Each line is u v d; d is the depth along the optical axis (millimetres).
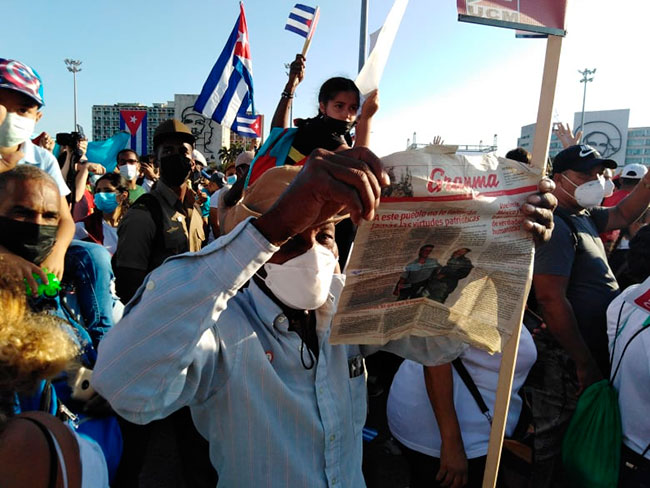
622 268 3721
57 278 1877
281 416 1273
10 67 2330
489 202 1182
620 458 1990
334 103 2768
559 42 1312
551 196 1278
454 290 1323
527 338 2090
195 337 1000
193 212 3412
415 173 1067
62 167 4992
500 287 1326
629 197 3510
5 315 1115
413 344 1566
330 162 905
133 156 6133
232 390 1246
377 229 1105
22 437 918
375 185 897
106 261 2182
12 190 1741
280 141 2846
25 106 2414
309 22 4242
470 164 1147
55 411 1340
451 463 1862
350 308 1202
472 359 2018
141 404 1004
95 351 1957
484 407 2012
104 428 1702
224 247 994
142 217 2932
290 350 1334
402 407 2107
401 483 3010
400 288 1249
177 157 3117
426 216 1125
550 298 2279
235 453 1250
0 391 1070
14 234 1731
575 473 2053
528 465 2049
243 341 1262
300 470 1265
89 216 3697
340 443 1372
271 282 1265
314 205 926
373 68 1555
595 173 2668
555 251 2334
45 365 1136
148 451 3293
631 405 1946
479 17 1327
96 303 2107
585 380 2191
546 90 1314
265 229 970
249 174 2881
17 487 861
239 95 5340
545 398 2170
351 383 1496
